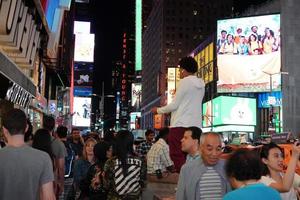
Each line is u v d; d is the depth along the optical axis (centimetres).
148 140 1889
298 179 764
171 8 16988
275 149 680
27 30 2311
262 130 10356
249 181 410
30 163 561
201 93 852
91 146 1091
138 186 808
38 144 866
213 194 600
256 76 9681
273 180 671
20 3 1944
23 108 3028
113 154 823
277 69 9525
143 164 826
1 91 2223
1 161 556
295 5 10175
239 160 414
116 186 795
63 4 4028
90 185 880
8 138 573
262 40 9688
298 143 658
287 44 10000
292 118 9744
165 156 1076
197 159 625
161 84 16712
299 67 9962
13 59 2477
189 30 17000
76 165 1091
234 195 379
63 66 5772
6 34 1817
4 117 575
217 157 603
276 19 9612
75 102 14262
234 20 9981
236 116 9931
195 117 838
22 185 555
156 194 908
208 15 17162
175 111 853
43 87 4994
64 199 1261
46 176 571
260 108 10494
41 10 2498
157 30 18125
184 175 622
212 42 11725
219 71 10056
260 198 372
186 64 851
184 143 727
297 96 9825
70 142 1523
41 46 3884
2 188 552
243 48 9838
